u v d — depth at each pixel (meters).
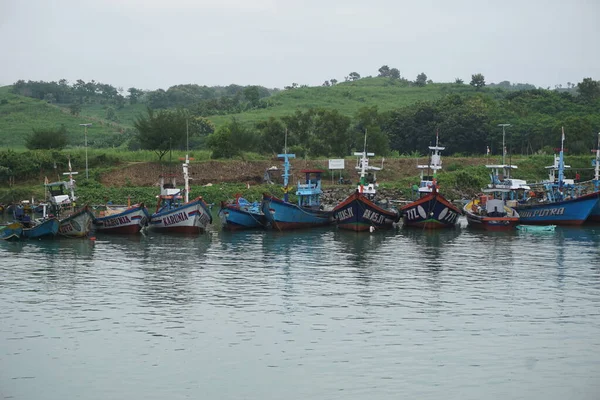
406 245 60.34
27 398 27.22
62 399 27.16
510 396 27.30
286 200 72.25
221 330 34.47
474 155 129.75
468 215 74.00
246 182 102.00
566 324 35.69
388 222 71.56
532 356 31.22
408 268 49.34
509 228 71.06
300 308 38.28
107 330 34.53
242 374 29.22
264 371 29.50
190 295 41.06
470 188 102.12
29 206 80.56
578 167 114.06
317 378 28.80
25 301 39.75
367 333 34.06
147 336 33.66
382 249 58.00
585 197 70.81
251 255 54.56
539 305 39.19
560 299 40.53
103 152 109.81
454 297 40.84
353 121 159.75
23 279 45.38
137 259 52.62
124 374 29.30
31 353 31.56
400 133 138.38
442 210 70.12
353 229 69.19
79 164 102.25
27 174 98.50
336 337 33.47
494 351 31.77
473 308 38.47
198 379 28.77
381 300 40.09
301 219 71.06
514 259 53.16
